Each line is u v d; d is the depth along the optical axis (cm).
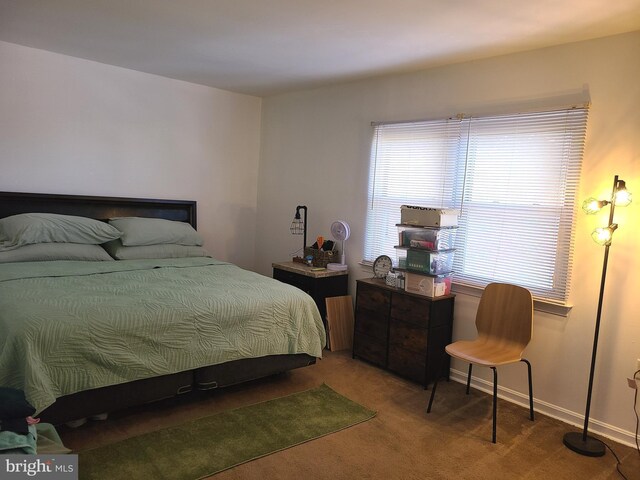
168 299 274
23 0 271
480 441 262
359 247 421
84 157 416
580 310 284
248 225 538
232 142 512
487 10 246
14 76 373
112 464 217
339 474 223
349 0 244
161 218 460
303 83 443
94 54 388
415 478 224
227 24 292
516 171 311
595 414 279
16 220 353
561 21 254
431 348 330
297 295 323
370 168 410
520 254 311
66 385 224
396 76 387
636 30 260
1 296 253
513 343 295
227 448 238
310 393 312
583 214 282
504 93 318
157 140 457
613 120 269
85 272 326
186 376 271
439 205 358
